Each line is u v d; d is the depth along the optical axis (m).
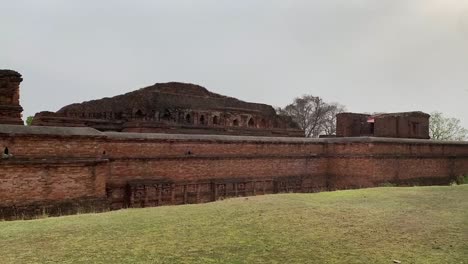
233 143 25.34
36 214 15.45
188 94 39.41
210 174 24.19
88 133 17.48
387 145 28.69
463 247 8.81
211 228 10.23
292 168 28.47
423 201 14.51
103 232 9.79
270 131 40.31
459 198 15.12
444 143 33.34
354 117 42.34
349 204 13.91
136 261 7.70
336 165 29.80
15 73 19.12
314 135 85.25
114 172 20.09
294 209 12.64
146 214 11.99
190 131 33.59
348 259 8.02
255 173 26.42
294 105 85.44
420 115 41.28
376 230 10.25
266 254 8.24
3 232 9.80
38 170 15.78
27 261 7.65
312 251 8.50
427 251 8.56
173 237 9.38
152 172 21.58
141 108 34.19
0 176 14.84
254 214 11.86
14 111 18.92
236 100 42.97
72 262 7.61
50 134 16.22
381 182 27.75
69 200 16.53
